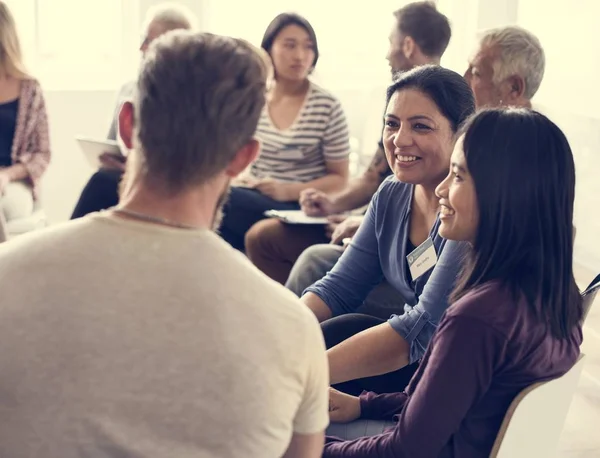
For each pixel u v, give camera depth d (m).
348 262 2.34
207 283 1.08
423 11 3.36
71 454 1.04
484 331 1.44
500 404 1.50
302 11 5.32
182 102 1.09
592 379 3.35
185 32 1.17
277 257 3.36
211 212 1.15
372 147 4.67
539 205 1.50
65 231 1.10
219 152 1.11
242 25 5.24
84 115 5.08
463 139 1.55
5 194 3.85
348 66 5.47
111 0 5.12
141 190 1.12
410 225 2.19
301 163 3.82
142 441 1.05
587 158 4.46
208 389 1.06
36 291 1.06
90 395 1.04
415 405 1.51
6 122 3.97
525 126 1.51
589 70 4.41
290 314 1.12
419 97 2.05
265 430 1.09
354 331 2.22
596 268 4.44
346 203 3.36
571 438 2.91
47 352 1.04
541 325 1.48
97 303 1.05
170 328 1.06
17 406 1.04
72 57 5.16
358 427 1.85
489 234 1.52
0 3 3.94
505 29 2.91
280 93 3.80
